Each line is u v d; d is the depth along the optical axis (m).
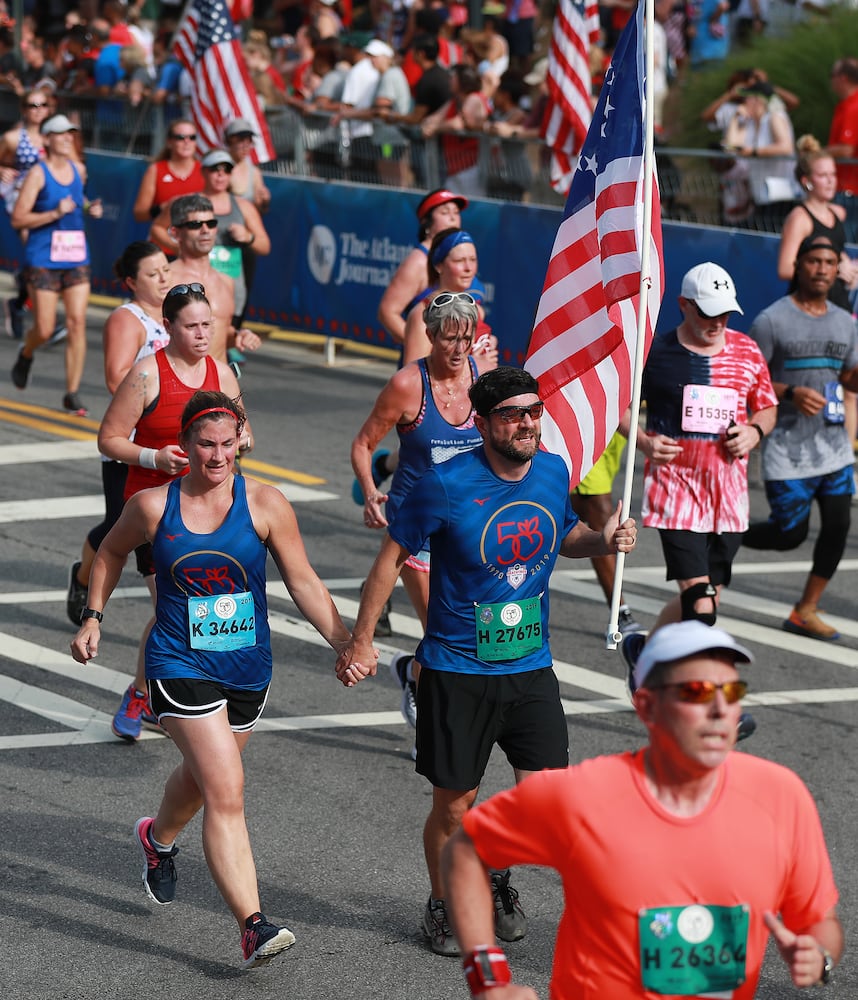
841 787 24.55
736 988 11.84
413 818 23.22
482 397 17.83
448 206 33.28
